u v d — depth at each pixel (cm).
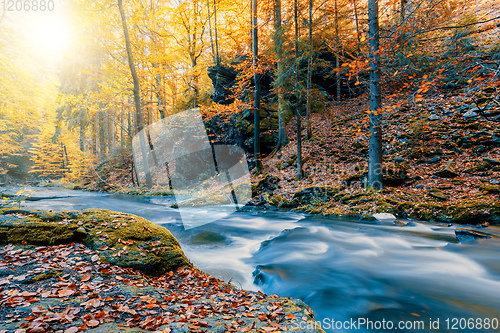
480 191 655
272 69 1284
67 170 2356
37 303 185
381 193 775
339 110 1411
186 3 1333
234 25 1556
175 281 289
